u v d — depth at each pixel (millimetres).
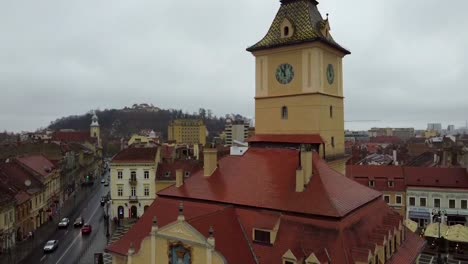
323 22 43438
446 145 141000
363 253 28641
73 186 142625
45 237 79750
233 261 30078
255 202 34656
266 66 45500
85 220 94812
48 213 97875
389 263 32656
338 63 46844
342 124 47688
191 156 124000
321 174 34688
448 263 62438
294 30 43281
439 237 62812
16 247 72688
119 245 38406
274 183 35688
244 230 33719
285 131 44000
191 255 30906
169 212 38688
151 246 33344
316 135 41625
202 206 37344
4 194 73188
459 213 83438
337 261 28375
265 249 31969
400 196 88688
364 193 37406
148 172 95750
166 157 109625
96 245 72438
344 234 29891
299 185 33438
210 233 29766
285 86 43969
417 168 90938
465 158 92250
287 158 38000
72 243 74250
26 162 100750
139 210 95625
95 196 131250
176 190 40781
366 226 33250
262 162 38969
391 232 34125
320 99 41844
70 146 158625
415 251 37812
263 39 46031
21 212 78312
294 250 30031
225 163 41344
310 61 41844
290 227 31844
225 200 36312
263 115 45969
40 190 90688
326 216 30562
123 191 95562
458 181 84812
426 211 86062
